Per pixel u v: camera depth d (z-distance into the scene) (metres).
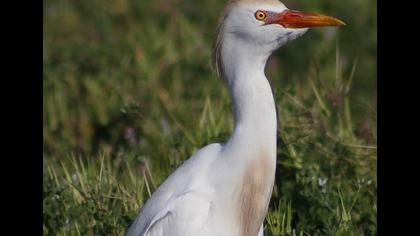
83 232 11.35
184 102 14.96
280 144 12.09
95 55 16.69
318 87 14.32
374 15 19.00
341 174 12.13
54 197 11.70
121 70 16.12
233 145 9.52
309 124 12.49
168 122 14.16
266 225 11.16
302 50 17.66
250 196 9.59
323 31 18.23
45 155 14.32
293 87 13.02
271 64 17.28
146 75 15.88
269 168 9.56
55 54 16.81
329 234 11.01
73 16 19.20
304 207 11.59
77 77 16.16
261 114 9.46
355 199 11.59
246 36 9.40
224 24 9.47
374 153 12.30
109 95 15.39
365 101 15.37
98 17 19.14
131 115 14.44
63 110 15.28
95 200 11.48
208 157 9.70
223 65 9.55
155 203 9.66
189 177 9.64
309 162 12.10
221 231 9.56
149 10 19.17
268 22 9.35
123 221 11.22
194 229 9.40
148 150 13.45
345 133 12.74
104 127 14.70
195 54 16.50
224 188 9.54
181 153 12.70
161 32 17.83
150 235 9.51
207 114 13.35
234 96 9.52
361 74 17.50
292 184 11.84
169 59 16.39
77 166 12.72
